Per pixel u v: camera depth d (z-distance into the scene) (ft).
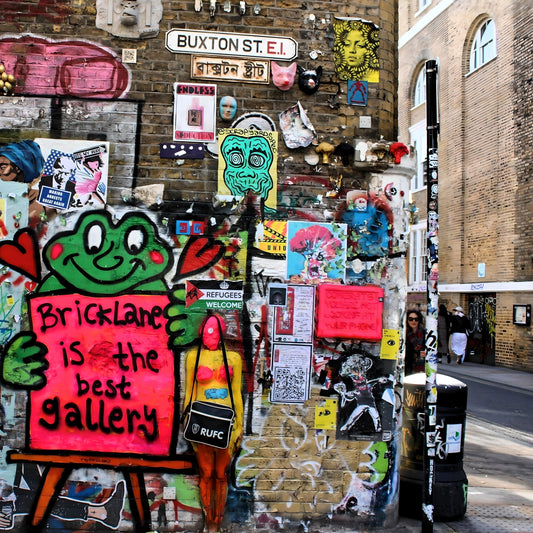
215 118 15.85
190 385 14.90
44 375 15.12
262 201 15.80
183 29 15.94
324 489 15.57
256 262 15.69
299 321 15.69
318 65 16.31
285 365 15.61
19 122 15.48
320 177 16.06
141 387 15.19
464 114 65.31
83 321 15.23
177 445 15.19
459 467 17.25
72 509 14.98
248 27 16.15
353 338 15.83
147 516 15.06
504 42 58.18
